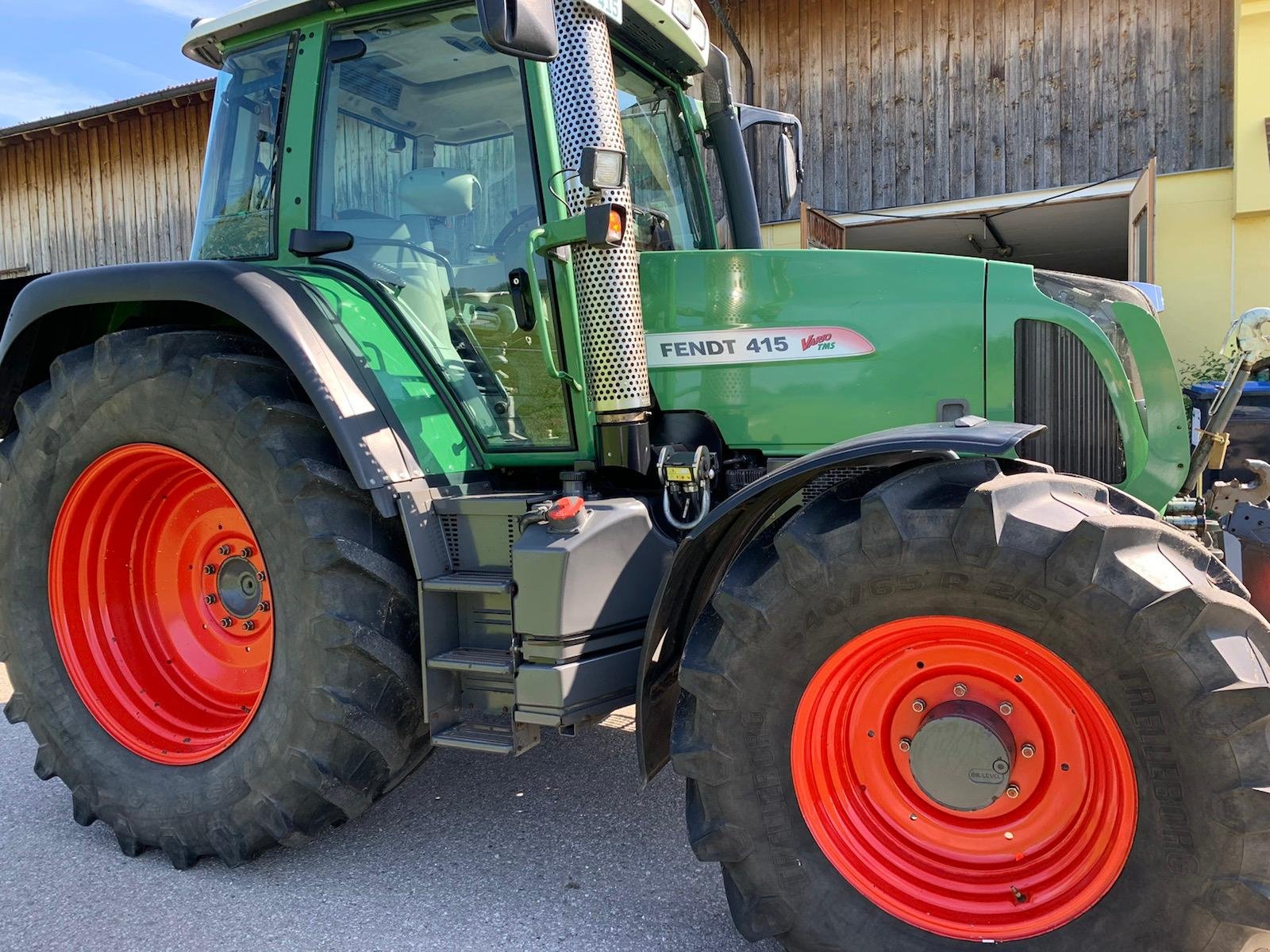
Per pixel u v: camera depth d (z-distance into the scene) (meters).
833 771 2.01
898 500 1.86
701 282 2.67
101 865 2.67
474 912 2.34
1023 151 8.54
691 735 2.02
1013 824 1.91
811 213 8.45
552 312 2.64
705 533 2.06
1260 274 7.70
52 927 2.33
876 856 1.98
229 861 2.54
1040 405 2.49
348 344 2.59
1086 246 11.42
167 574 2.99
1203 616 1.67
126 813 2.68
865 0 8.94
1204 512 2.58
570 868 2.57
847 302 2.58
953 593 1.82
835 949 1.93
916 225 9.81
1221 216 7.77
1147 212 7.36
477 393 2.79
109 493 2.87
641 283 2.71
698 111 3.63
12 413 3.13
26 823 2.97
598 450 2.55
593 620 2.29
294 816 2.48
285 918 2.34
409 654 2.49
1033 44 8.42
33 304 2.81
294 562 2.44
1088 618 1.73
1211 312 7.85
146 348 2.66
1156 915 1.70
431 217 2.76
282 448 2.47
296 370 2.44
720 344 2.66
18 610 2.90
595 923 2.28
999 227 9.98
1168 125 8.05
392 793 3.06
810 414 2.59
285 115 2.89
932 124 8.82
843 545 1.87
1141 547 1.77
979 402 2.50
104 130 11.20
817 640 1.92
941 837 1.96
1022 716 1.89
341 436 2.40
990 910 1.87
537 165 2.61
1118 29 8.14
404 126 2.78
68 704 2.84
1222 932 1.65
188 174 10.84
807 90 9.20
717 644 1.98
